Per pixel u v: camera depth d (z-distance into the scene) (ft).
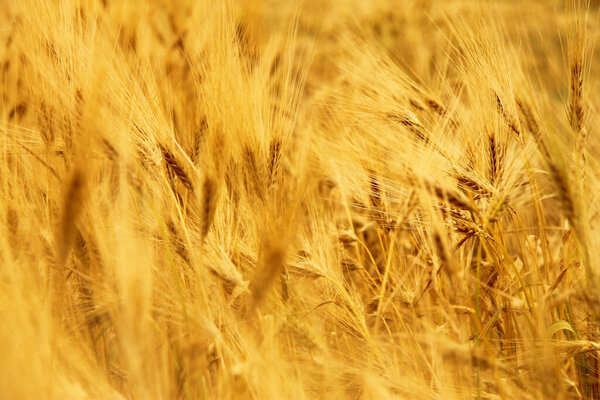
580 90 7.06
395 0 11.61
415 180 6.85
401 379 6.93
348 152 7.24
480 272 7.30
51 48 7.14
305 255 7.08
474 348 6.92
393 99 7.43
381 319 7.24
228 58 7.11
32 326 6.68
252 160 6.91
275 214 6.88
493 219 7.06
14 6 7.77
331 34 11.08
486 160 7.11
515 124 7.16
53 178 7.06
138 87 7.07
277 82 7.59
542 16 8.44
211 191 6.76
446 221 7.11
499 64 7.22
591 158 7.21
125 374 6.94
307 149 6.98
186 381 6.85
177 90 7.64
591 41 7.23
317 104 7.75
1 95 7.49
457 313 7.05
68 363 6.77
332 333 7.16
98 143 6.82
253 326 6.91
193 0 8.35
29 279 6.81
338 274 7.22
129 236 6.70
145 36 7.86
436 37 9.69
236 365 6.72
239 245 7.04
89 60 7.03
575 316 7.43
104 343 7.10
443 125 7.25
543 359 6.84
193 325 6.79
